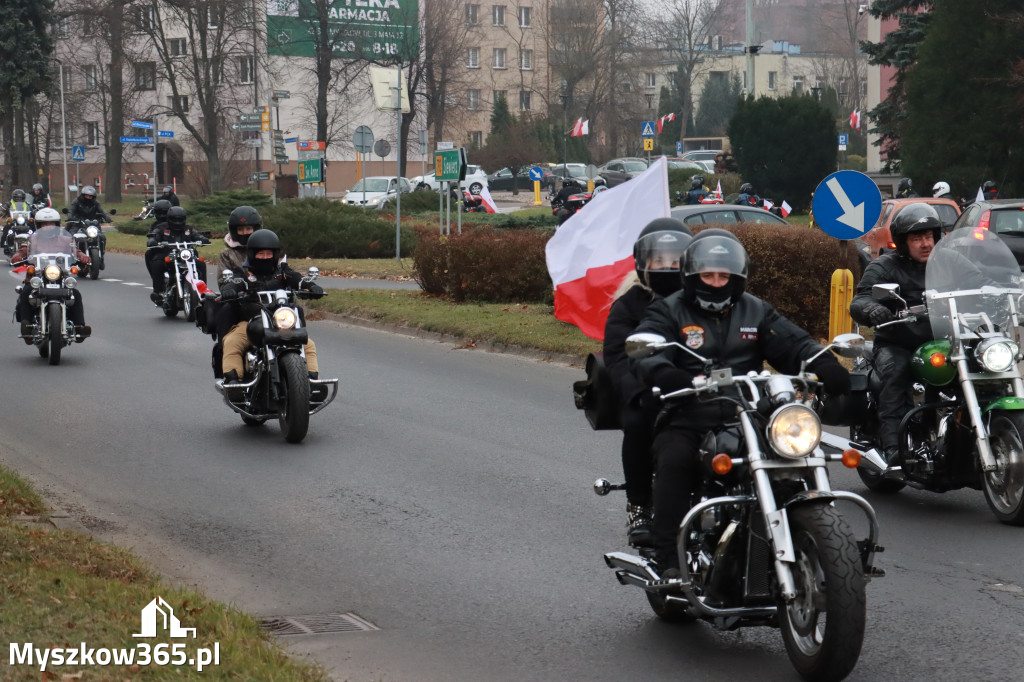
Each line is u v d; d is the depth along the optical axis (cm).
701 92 14900
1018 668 664
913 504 1055
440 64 9712
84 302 2764
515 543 938
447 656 700
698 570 656
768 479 631
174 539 955
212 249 4209
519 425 1403
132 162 10519
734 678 658
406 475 1167
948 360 984
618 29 11581
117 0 7406
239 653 638
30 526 914
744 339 690
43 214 1936
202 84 7906
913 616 753
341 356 1962
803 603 630
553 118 11031
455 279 2536
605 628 747
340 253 4147
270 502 1073
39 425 1419
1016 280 1006
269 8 8481
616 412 750
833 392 669
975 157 4322
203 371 1825
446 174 3209
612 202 1842
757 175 5675
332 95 9831
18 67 7131
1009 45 4231
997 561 872
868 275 1080
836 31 13800
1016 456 955
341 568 879
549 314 2259
